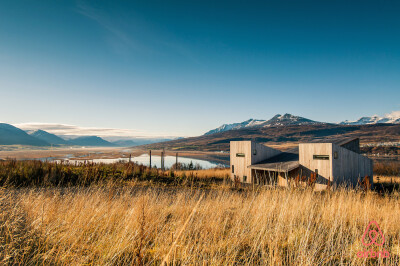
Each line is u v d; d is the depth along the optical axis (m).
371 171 22.16
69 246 3.14
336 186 18.67
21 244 3.15
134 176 18.66
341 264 2.90
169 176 21.00
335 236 4.15
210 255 3.08
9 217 3.77
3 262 2.52
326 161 19.48
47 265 2.65
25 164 19.02
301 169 21.11
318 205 6.71
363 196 8.66
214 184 18.56
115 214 4.83
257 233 4.07
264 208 5.29
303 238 3.58
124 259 2.97
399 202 7.35
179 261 2.86
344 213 5.22
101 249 3.08
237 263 2.94
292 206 5.78
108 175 17.47
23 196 5.45
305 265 2.77
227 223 4.89
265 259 2.98
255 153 25.41
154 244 3.54
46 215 4.30
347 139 23.52
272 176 23.02
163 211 5.34
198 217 4.91
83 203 5.50
